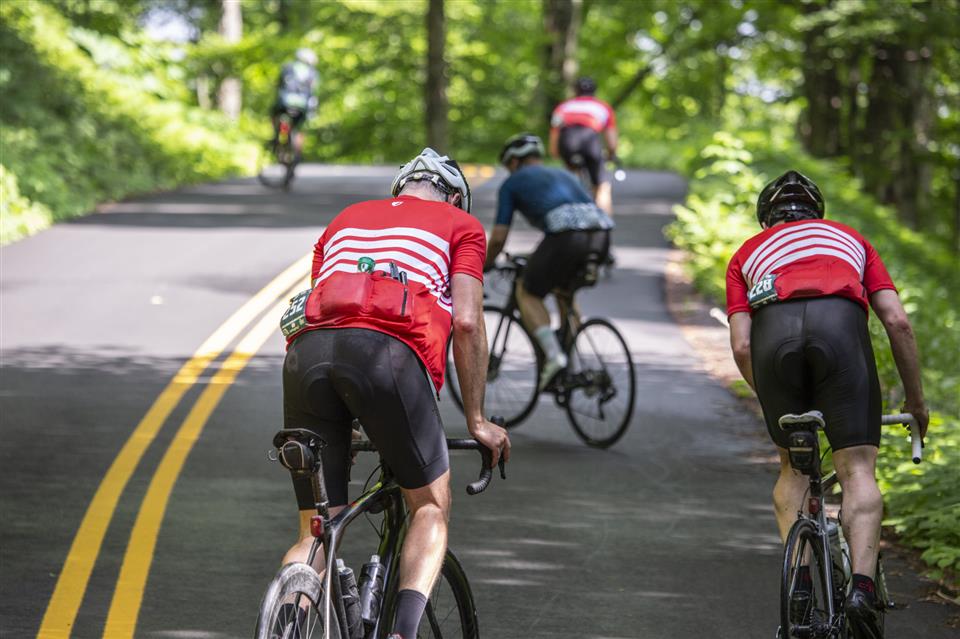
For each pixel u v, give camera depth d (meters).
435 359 9.55
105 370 22.91
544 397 24.11
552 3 94.44
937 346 33.78
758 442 20.61
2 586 13.15
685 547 15.42
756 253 12.03
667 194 56.06
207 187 51.38
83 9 67.50
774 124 106.69
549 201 20.48
